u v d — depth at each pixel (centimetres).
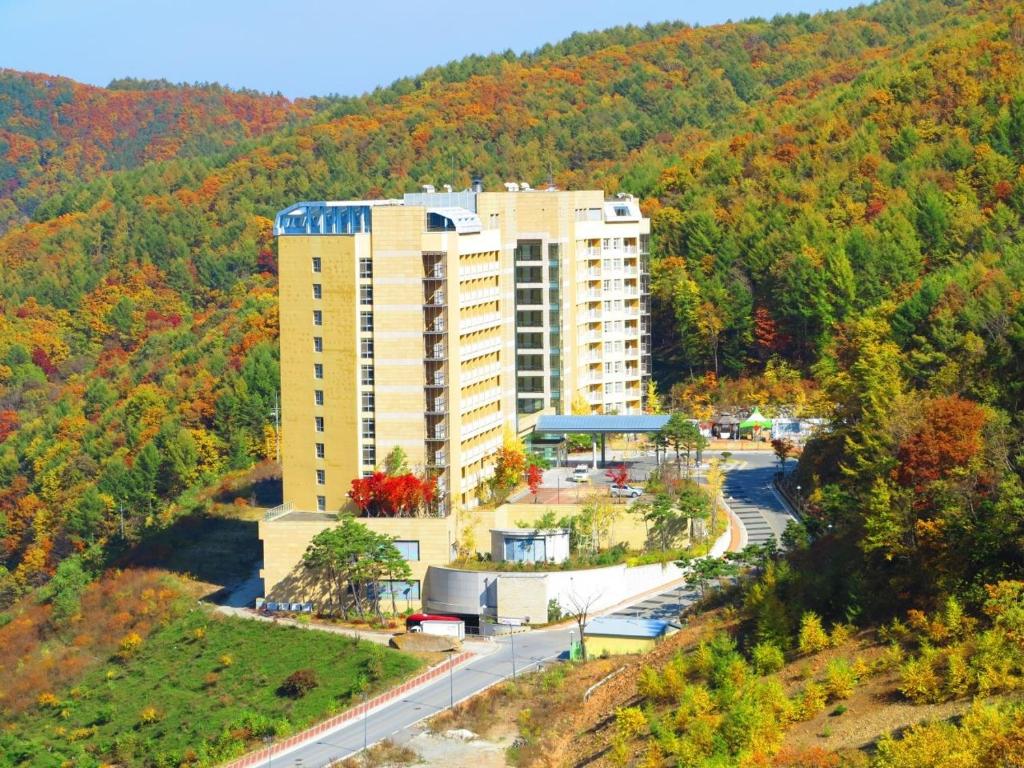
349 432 19475
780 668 13512
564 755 13725
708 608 16562
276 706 16425
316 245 19400
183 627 19000
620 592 18212
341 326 19375
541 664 16338
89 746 16688
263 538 18850
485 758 14150
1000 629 12212
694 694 13050
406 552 18588
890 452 15438
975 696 11681
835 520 16438
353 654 17162
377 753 14362
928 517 13962
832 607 14350
